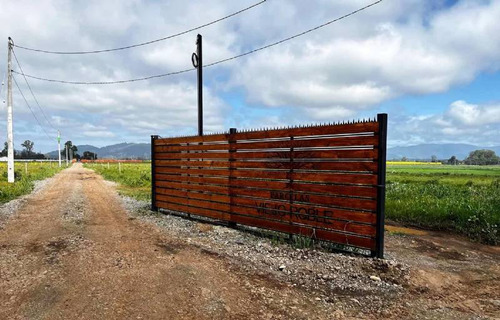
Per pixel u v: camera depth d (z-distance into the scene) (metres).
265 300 4.10
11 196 14.37
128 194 15.80
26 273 4.87
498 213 8.88
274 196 7.07
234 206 8.02
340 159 5.93
